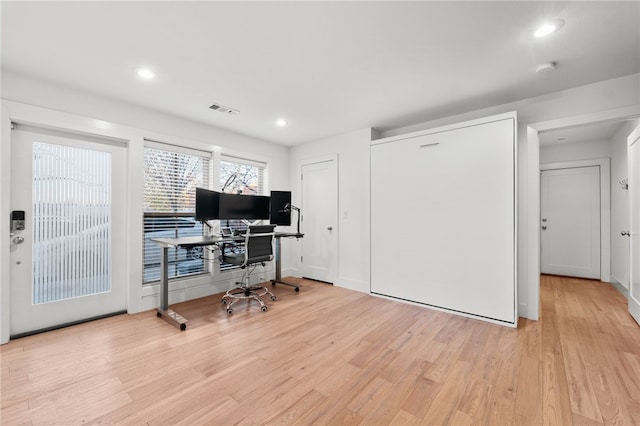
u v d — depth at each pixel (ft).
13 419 4.77
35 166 8.25
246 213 12.71
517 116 9.71
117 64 7.35
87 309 9.17
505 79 8.25
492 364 6.60
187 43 6.48
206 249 12.37
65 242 8.77
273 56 7.05
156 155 10.85
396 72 7.87
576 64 7.41
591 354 7.01
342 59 7.20
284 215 14.15
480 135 9.56
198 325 8.96
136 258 10.01
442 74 7.98
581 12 5.45
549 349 7.31
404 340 7.91
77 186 9.00
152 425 4.66
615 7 5.30
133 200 9.95
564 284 14.08
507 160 9.05
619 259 13.12
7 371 6.23
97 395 5.43
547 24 5.82
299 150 15.74
